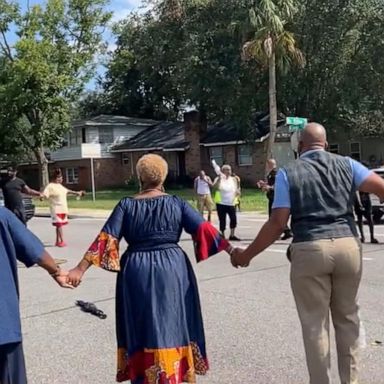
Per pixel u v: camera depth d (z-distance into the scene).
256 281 9.71
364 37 36.28
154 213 4.50
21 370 3.74
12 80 39.50
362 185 4.45
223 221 15.64
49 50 39.91
